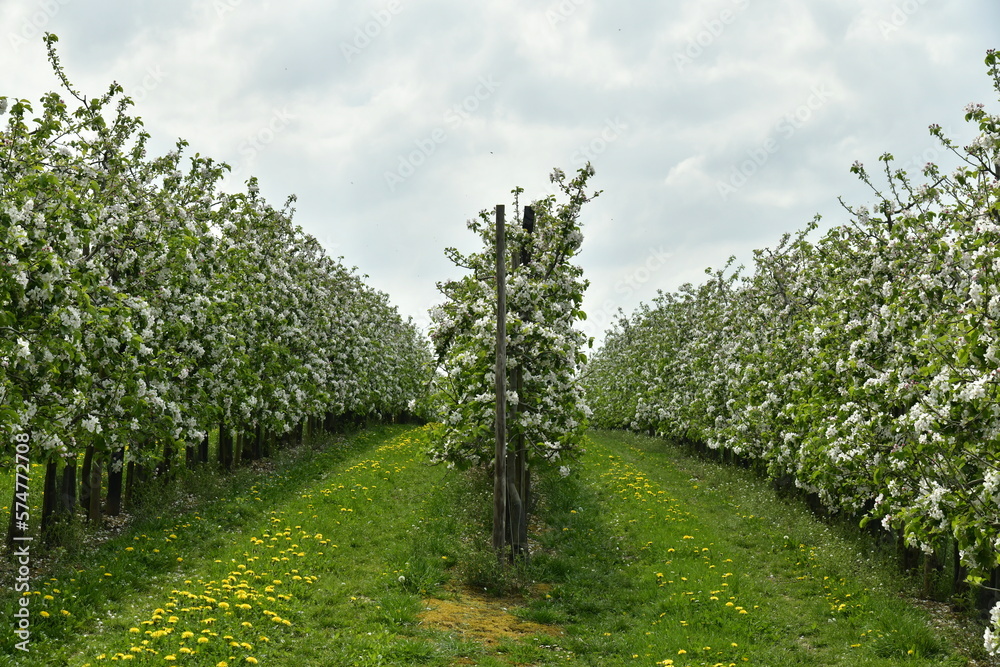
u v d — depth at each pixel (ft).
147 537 49.73
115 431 42.63
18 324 33.40
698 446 121.80
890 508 35.86
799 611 44.04
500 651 35.65
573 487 84.12
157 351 49.32
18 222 31.83
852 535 60.49
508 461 56.59
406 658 32.78
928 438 30.55
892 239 46.19
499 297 51.24
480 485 78.79
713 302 107.14
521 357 55.26
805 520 66.23
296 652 32.55
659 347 128.88
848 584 48.08
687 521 67.97
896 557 51.49
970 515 29.09
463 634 37.68
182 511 61.11
